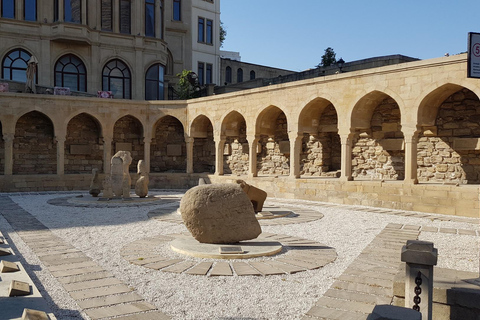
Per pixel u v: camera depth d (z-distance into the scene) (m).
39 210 15.27
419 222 13.12
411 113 15.85
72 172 25.12
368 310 5.53
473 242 10.03
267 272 7.13
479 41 5.93
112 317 5.24
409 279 4.99
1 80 24.45
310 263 7.78
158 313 5.38
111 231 11.16
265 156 23.97
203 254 8.02
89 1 29.33
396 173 18.45
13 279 6.49
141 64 30.89
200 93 34.25
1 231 11.02
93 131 25.67
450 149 16.83
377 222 13.04
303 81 19.36
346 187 17.72
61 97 23.25
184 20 37.09
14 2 27.73
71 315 5.30
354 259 8.23
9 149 22.23
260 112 21.39
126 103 24.78
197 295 6.07
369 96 17.61
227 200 8.73
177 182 25.16
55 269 7.35
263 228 11.69
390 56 23.88
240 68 44.25
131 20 30.78
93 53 29.34
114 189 18.06
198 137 25.66
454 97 16.70
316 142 21.45
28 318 4.69
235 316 5.33
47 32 28.12
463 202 14.48
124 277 6.92
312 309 5.55
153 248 8.90
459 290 5.05
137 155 26.66
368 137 19.34
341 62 26.92
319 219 13.55
